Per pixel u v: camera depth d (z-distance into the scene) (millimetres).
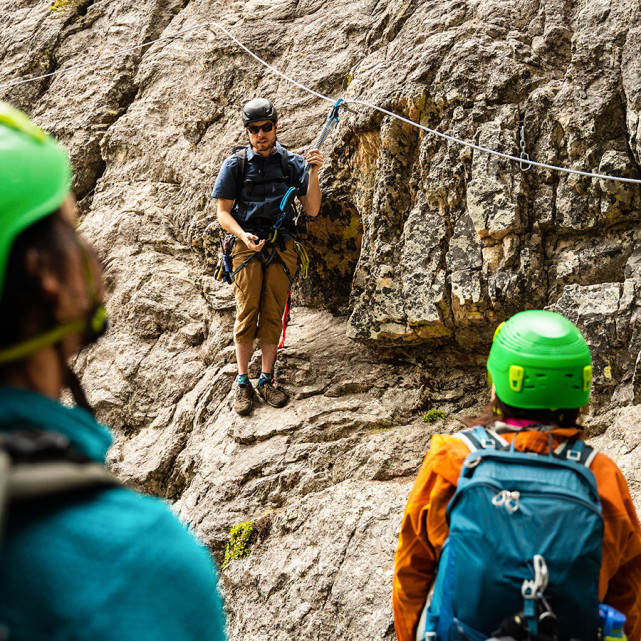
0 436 661
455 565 1790
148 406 5449
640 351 3826
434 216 4508
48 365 730
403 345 4680
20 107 7402
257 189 4695
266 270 4719
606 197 4051
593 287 4012
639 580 2021
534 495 1760
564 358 1903
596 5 4391
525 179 4273
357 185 4996
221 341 5426
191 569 703
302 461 4406
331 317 5281
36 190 683
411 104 4586
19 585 628
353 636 3545
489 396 4465
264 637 3797
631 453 3580
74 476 665
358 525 3910
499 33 4621
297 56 6016
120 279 5875
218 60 6348
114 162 6570
